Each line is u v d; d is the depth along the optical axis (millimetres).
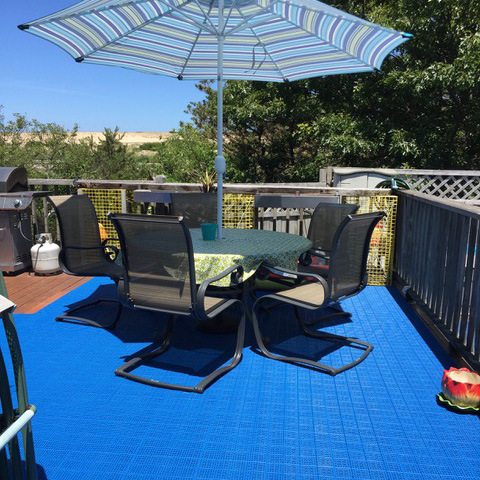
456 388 2412
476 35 9164
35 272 5188
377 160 12625
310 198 4699
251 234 3785
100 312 3969
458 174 7910
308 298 2939
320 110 12789
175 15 3629
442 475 1924
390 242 4883
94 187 5449
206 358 3074
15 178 5316
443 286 3518
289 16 3363
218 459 2014
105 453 2041
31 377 2758
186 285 2539
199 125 17641
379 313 4039
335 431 2236
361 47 3568
